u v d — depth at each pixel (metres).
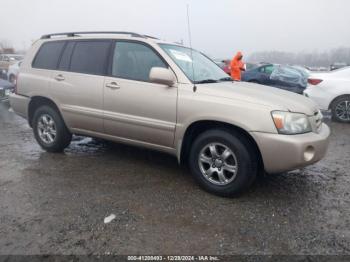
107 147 5.26
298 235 2.76
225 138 3.36
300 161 3.11
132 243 2.63
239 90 3.55
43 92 4.74
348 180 4.00
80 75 4.39
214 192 3.50
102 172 4.15
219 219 3.01
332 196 3.53
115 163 4.49
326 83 7.78
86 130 4.51
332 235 2.77
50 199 3.37
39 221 2.93
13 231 2.77
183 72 3.73
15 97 5.12
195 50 4.77
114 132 4.22
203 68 4.26
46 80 4.72
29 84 4.92
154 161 4.59
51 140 4.90
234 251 2.55
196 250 2.56
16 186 3.68
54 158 4.69
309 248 2.59
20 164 4.42
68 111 4.52
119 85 4.01
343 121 7.77
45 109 4.83
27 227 2.83
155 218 3.01
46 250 2.52
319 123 3.62
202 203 3.33
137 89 3.87
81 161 4.57
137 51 4.05
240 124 3.23
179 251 2.54
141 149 5.16
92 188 3.65
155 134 3.83
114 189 3.63
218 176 3.48
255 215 3.09
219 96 3.41
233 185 3.37
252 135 3.19
